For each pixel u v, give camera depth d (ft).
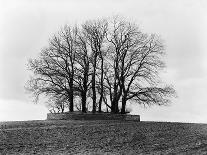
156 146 147.13
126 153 131.85
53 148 140.67
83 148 141.38
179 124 221.46
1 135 164.86
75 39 298.76
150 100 289.33
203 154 128.57
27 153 130.72
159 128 198.08
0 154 128.77
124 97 289.33
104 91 297.33
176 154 129.49
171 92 292.20
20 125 204.54
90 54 295.89
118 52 295.28
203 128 201.67
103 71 294.66
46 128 188.55
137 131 185.78
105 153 131.44
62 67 292.20
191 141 158.92
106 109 299.17
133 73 293.43
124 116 274.16
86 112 285.02
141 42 298.76
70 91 287.28
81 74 290.76
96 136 169.17
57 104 308.19
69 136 167.32
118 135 173.06
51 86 289.74
